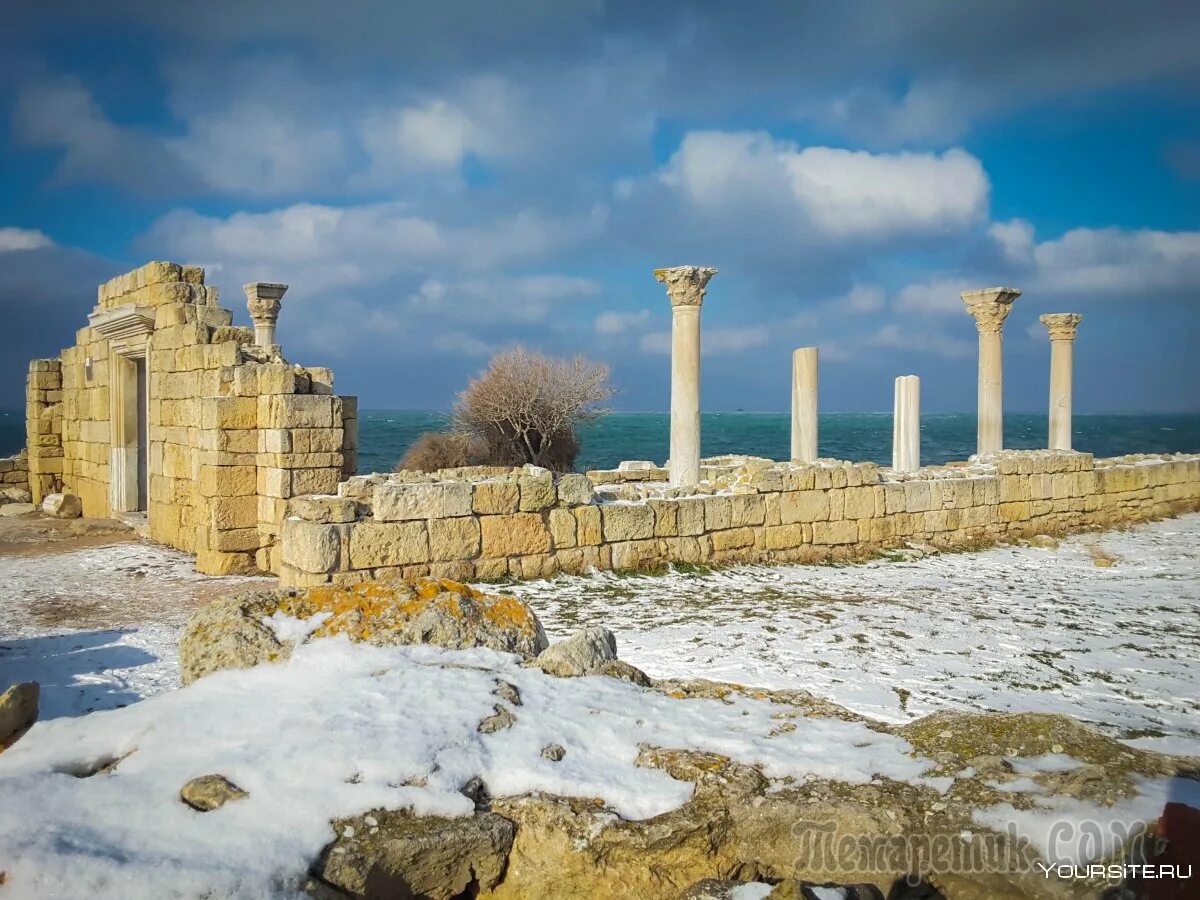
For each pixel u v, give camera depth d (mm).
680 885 3451
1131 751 3811
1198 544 17922
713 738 4137
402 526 11242
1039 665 8273
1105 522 20547
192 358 14852
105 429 19734
